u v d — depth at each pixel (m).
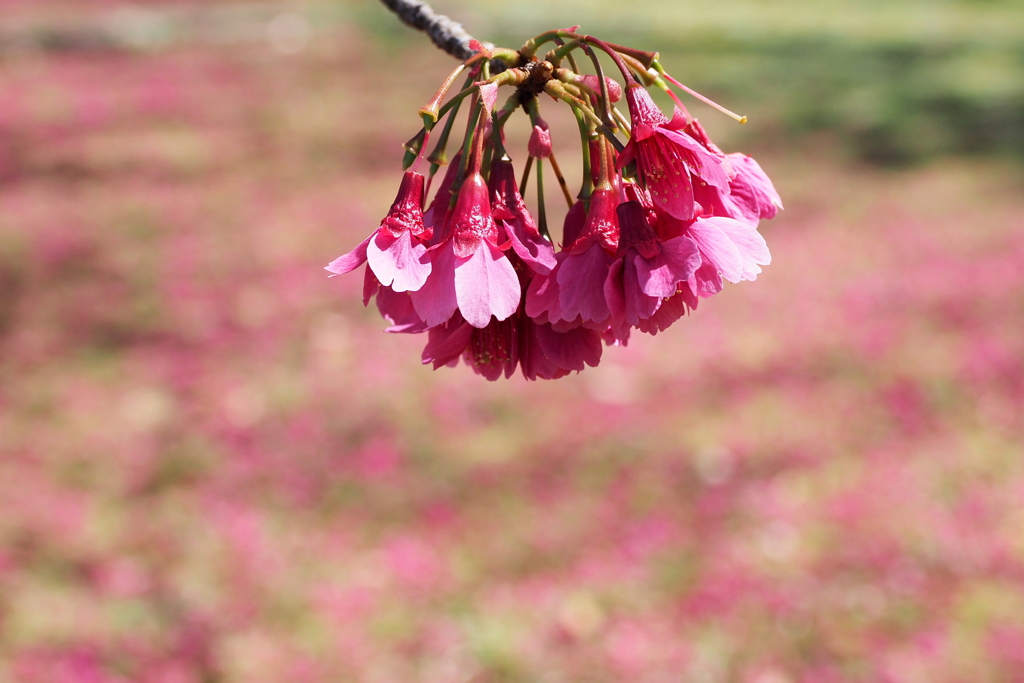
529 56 1.15
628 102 1.08
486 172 1.11
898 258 7.89
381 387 5.92
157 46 16.38
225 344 6.44
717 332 6.76
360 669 3.88
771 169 10.29
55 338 6.47
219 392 5.84
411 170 1.08
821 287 7.48
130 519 4.67
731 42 16.62
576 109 1.12
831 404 5.74
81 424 5.46
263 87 13.86
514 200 1.10
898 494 4.89
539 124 1.11
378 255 1.04
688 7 20.52
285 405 5.70
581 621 4.11
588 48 1.12
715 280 1.04
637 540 4.57
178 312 6.88
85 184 9.60
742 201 1.18
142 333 6.59
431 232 1.06
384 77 14.53
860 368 6.18
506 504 4.83
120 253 7.87
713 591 4.27
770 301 7.25
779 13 20.16
